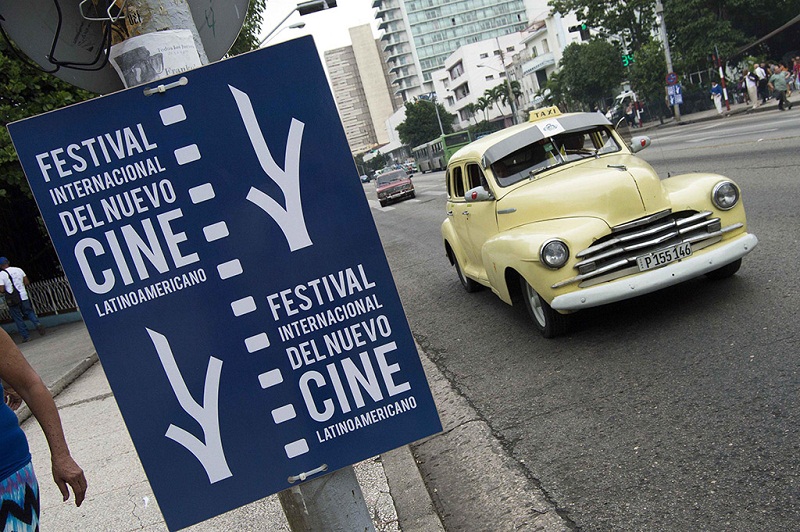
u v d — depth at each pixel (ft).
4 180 57.41
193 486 7.90
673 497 11.69
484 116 371.15
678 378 16.39
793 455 11.98
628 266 19.58
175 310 7.79
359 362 8.03
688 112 135.54
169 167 7.72
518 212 21.98
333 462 8.05
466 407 18.43
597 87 181.78
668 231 19.72
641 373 17.28
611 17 155.43
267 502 14.96
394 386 8.08
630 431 14.48
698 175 21.42
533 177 23.25
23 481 7.97
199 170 7.74
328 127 7.84
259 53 7.73
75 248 7.63
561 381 18.28
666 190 20.75
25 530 7.89
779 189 33.99
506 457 14.96
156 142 7.68
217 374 7.88
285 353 7.95
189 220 7.76
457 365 22.13
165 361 7.80
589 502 12.27
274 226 7.85
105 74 10.05
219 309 7.84
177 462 7.87
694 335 18.75
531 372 19.56
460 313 28.76
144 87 7.63
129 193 7.67
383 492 14.38
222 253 7.81
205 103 7.72
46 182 7.57
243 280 7.84
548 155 23.75
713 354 17.17
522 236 20.52
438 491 14.30
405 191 112.98
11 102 55.42
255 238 7.84
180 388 7.83
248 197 7.80
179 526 7.90
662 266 19.60
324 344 7.98
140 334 7.75
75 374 35.17
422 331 27.48
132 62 8.52
